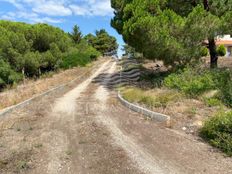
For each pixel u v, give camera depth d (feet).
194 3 70.54
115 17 88.94
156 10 68.03
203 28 61.82
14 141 30.99
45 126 37.52
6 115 44.96
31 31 144.56
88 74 123.85
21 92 70.79
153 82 70.38
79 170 23.34
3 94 73.05
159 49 66.08
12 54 125.49
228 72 55.01
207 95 47.55
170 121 36.70
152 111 41.83
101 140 30.50
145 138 31.07
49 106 52.54
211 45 70.90
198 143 29.35
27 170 23.49
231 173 22.29
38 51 140.87
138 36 68.69
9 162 25.05
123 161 24.73
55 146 29.12
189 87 51.01
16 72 122.62
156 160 24.93
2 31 135.64
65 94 70.74
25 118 42.37
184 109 41.04
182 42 64.39
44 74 126.00
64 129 35.76
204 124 32.42
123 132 33.42
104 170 23.15
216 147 28.07
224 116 31.19
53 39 154.61
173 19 63.00
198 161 24.71
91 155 26.37
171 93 50.34
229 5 67.56
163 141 29.99
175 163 24.27
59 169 23.62
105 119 40.29
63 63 148.36
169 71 76.89
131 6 73.05
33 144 29.76
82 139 31.14
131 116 42.42
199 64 63.62
